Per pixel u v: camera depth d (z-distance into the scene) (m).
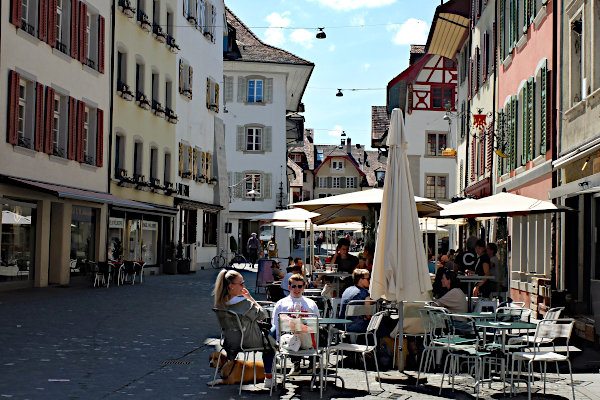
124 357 10.23
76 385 8.20
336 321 8.94
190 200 35.62
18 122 19.97
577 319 13.96
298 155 107.00
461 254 18.81
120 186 27.62
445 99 48.44
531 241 19.33
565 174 15.63
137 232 29.61
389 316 10.69
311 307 9.06
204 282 27.00
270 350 8.52
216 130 41.59
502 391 8.77
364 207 15.95
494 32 24.91
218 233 41.81
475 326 8.90
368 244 16.14
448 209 14.45
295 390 8.55
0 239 19.39
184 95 35.25
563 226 15.38
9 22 19.30
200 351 11.02
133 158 29.03
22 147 19.98
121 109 27.69
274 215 19.44
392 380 9.39
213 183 40.28
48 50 21.66
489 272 15.58
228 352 8.70
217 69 41.88
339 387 8.82
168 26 33.69
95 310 15.95
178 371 9.39
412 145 48.31
